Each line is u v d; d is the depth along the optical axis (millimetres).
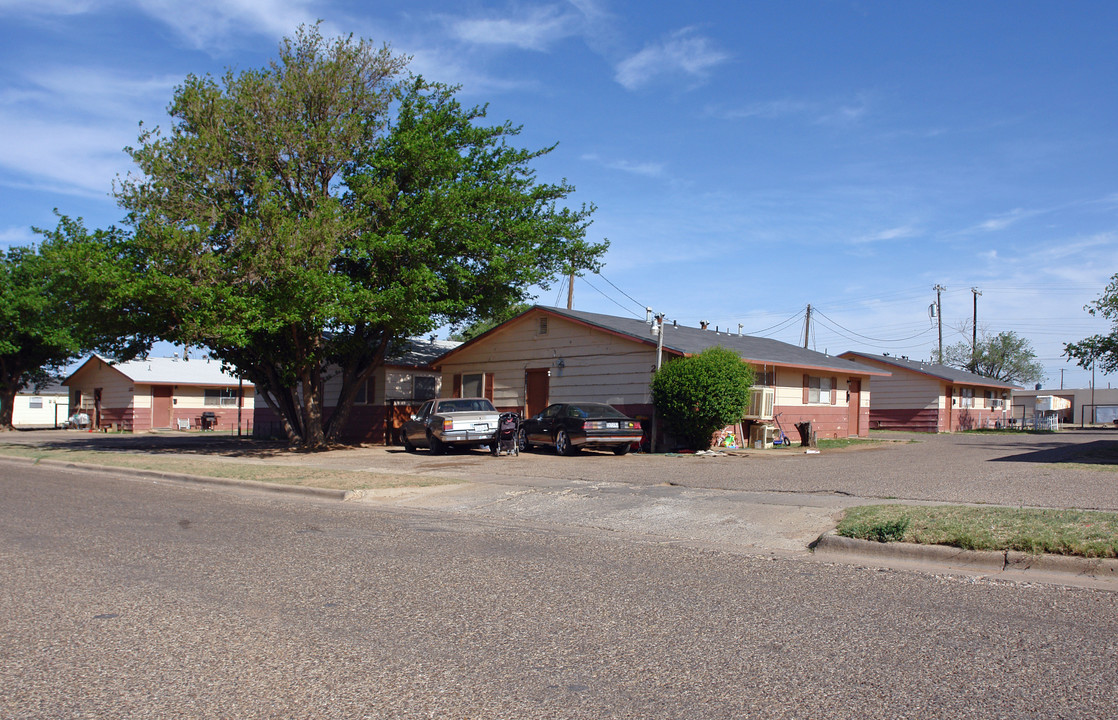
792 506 10648
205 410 45344
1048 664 4684
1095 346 21531
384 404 27906
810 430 22203
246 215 20016
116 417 44219
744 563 7801
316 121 21859
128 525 10250
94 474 18250
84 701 4312
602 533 9773
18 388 46156
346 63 21719
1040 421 41031
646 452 21188
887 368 39812
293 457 20844
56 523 10422
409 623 5703
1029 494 11016
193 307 19266
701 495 11859
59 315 24078
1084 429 41125
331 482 14391
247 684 4535
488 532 9781
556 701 4242
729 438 21953
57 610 6078
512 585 6855
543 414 21391
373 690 4430
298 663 4875
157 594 6555
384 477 15125
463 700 4273
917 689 4320
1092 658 4777
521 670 4723
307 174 21859
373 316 20297
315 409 23750
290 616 5895
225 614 5949
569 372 23844
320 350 22641
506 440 20312
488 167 23234
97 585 6863
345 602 6293
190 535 9453
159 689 4477
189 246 18750
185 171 20266
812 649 5035
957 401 40094
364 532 9734
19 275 41219
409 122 21984
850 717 3971
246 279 19359
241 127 20781
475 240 21328
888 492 11680
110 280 18578
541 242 23406
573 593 6570
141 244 19016
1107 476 12812
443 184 21406
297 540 9125
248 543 8906
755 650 5031
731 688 4391
